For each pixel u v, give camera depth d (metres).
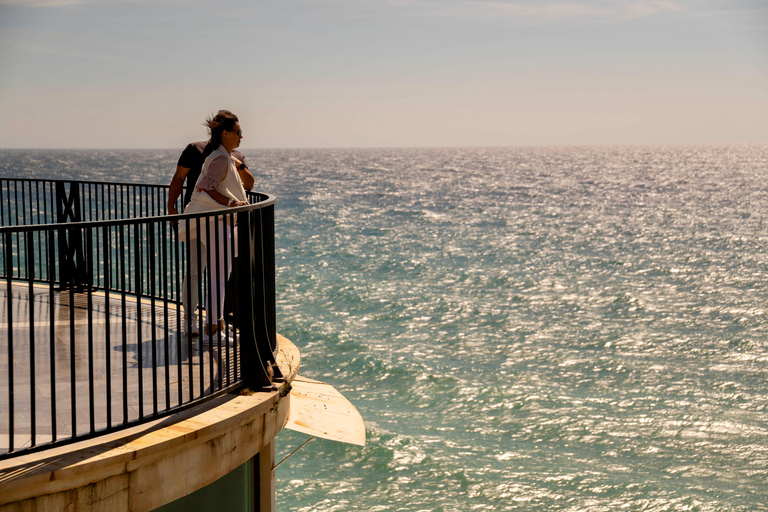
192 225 5.20
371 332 33.19
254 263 4.69
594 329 34.84
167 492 3.49
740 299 42.16
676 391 25.98
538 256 59.06
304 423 5.57
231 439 3.91
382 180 191.12
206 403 4.08
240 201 5.30
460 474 18.88
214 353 5.13
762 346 32.03
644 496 18.09
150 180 141.62
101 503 3.19
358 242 66.12
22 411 3.83
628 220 90.00
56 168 195.62
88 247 3.43
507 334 33.66
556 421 22.91
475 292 43.38
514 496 17.95
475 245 65.31
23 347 5.05
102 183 7.07
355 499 17.50
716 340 33.03
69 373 4.51
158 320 6.00
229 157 5.17
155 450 3.34
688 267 53.62
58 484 3.03
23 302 6.59
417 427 22.19
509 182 186.62
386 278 47.47
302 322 34.25
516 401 24.59
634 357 30.17
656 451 20.83
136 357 4.92
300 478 18.50
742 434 22.08
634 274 50.72
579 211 102.44
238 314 4.44
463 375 27.16
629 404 24.56
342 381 26.42
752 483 18.89
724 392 25.95
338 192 140.00
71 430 3.50
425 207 107.31
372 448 20.30
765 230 78.88
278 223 82.31
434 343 31.80
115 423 3.69
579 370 28.38
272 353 4.74
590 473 19.27
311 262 53.62
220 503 4.46
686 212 101.06
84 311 6.28
